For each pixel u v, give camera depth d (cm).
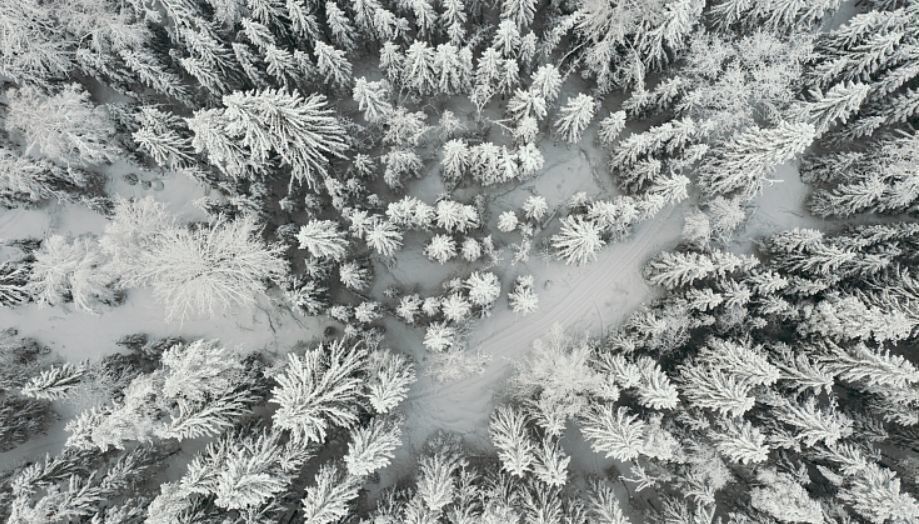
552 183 3756
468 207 3250
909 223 3447
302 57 3184
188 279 3209
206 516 2825
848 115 3244
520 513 3002
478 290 3219
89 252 3256
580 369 3042
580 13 3203
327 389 2830
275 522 2945
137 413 2828
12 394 3350
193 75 3238
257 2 3112
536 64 3616
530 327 3672
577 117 3275
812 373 2911
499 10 3584
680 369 3167
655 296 3659
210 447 3033
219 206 3450
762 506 2855
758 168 3141
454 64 3272
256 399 3216
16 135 3503
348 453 2955
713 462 2930
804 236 3275
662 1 3231
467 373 3584
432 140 3706
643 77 3509
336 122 3119
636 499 3422
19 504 2839
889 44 3092
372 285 3606
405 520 2966
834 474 2852
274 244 3325
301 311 3459
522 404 3400
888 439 3128
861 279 3228
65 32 3278
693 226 3422
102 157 3497
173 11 3067
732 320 3162
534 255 3697
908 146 3206
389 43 3219
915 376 2741
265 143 2881
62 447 3475
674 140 3186
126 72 3381
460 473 3188
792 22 3322
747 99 3375
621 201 3369
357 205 3400
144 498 3086
